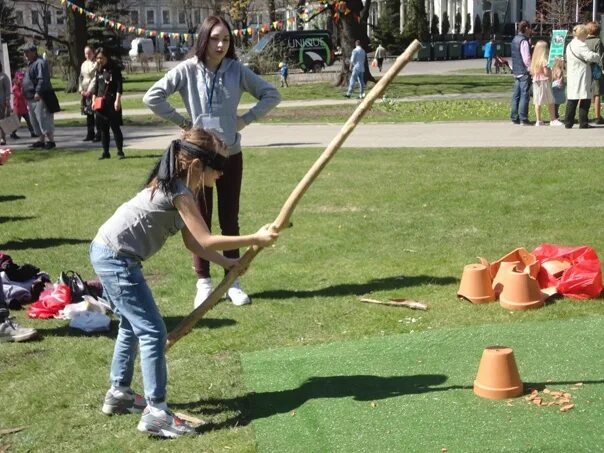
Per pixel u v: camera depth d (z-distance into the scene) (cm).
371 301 606
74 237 858
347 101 2528
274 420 415
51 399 459
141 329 403
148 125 2039
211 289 621
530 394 420
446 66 4784
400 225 845
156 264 743
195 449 391
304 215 912
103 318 575
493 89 2870
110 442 403
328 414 413
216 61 591
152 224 402
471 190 998
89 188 1143
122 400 433
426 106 2227
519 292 574
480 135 1508
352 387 445
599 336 505
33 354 532
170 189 398
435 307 589
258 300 625
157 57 5419
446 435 379
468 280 598
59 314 603
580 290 587
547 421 387
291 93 2911
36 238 855
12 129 762
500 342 504
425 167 1169
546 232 788
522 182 1027
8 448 404
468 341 509
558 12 4894
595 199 920
